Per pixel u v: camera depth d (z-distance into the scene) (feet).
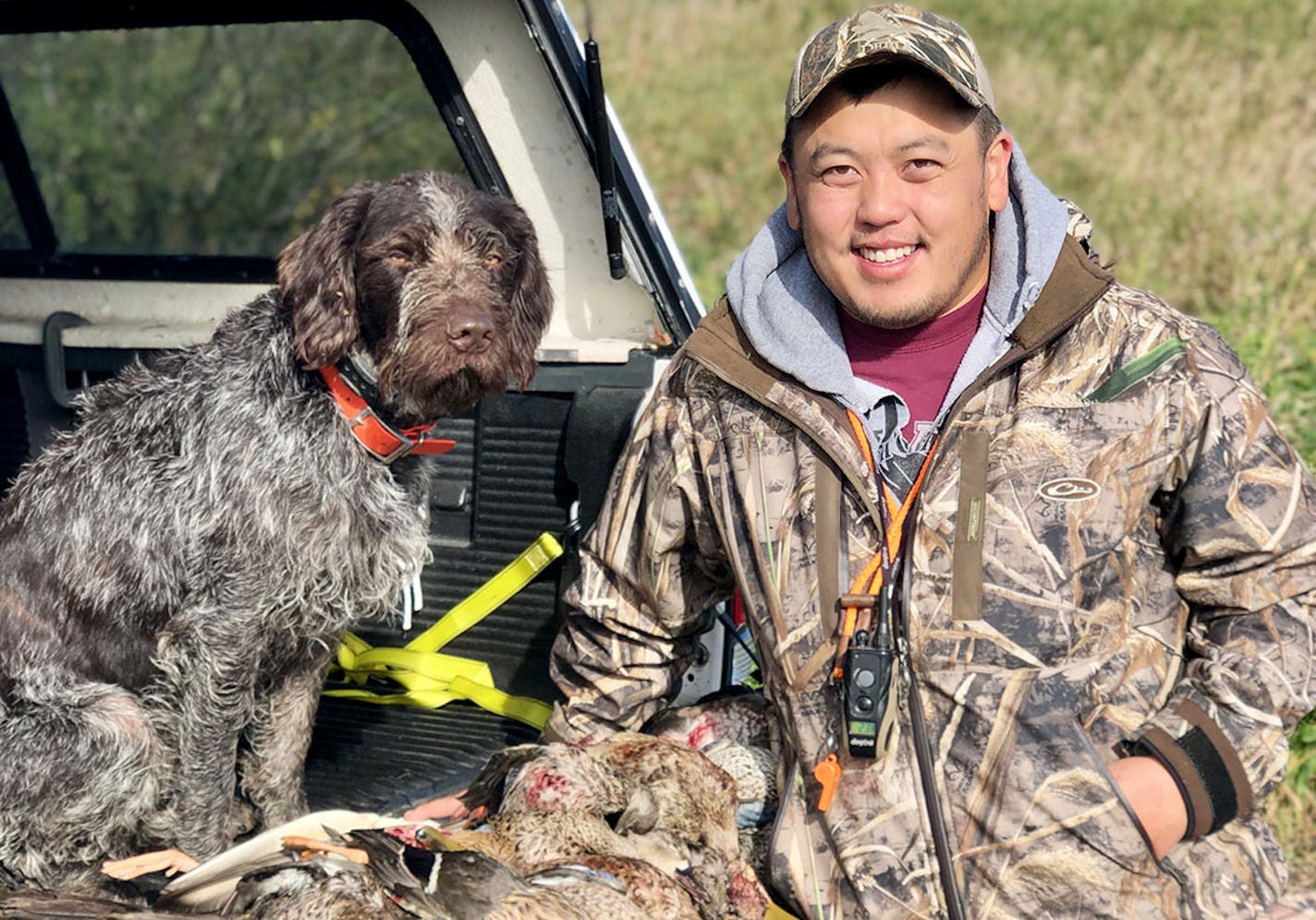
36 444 14.02
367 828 9.21
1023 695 9.09
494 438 12.22
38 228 14.34
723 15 59.47
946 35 9.30
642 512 10.47
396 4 11.94
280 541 11.59
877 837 9.34
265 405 11.68
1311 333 23.72
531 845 9.17
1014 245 9.58
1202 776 8.98
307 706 12.51
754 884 9.65
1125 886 9.00
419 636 12.71
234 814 12.68
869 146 9.25
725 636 12.38
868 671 9.16
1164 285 28.76
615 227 11.57
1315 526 9.21
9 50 14.40
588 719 10.75
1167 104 43.65
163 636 11.76
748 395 9.86
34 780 11.35
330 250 11.41
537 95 11.91
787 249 10.12
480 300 11.18
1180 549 9.48
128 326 13.64
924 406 9.84
